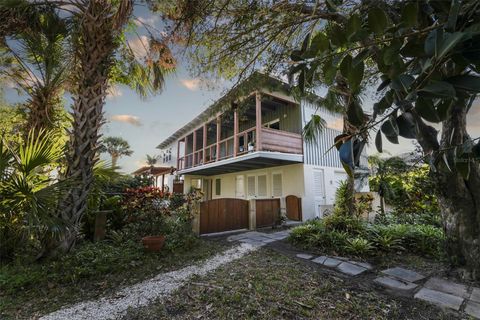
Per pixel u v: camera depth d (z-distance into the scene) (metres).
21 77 5.23
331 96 4.18
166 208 5.83
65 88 5.23
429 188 6.37
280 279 3.35
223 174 14.88
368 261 4.14
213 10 3.11
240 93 4.47
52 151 3.89
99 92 4.39
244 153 9.35
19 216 3.61
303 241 5.37
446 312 2.51
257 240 5.99
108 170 5.08
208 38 3.48
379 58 0.99
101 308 2.64
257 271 3.67
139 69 5.73
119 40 4.80
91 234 5.09
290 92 2.75
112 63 4.59
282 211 8.96
